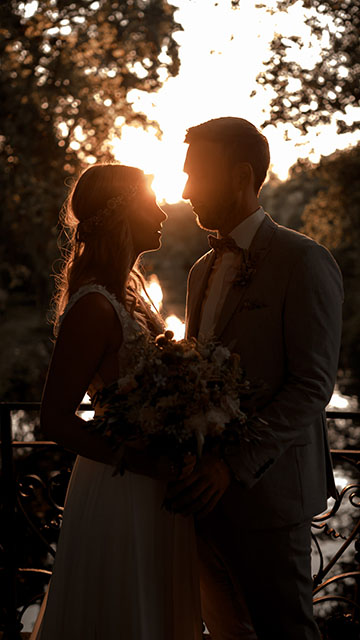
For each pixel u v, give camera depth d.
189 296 2.53
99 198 2.12
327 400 2.08
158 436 1.88
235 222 2.28
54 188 12.84
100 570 2.04
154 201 2.19
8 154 12.71
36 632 2.27
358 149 14.81
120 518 2.04
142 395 1.87
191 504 2.01
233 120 2.26
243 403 2.13
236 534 2.19
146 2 13.78
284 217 22.17
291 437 2.05
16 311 14.23
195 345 1.97
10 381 12.82
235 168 2.21
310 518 2.21
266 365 2.15
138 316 2.19
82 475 2.13
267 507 2.15
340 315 2.15
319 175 15.07
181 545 2.16
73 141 13.02
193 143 2.27
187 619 2.18
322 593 4.75
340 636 2.71
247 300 2.17
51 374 1.96
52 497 2.86
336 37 11.62
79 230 2.14
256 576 2.19
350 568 5.25
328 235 15.91
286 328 2.10
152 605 2.05
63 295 2.25
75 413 1.97
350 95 11.94
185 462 1.96
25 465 2.82
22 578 4.16
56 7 12.47
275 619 2.19
